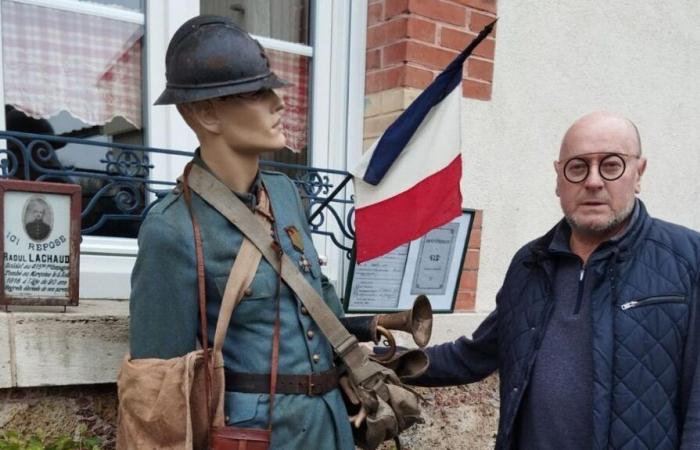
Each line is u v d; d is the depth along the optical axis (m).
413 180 1.94
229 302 1.33
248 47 1.34
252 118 1.35
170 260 1.32
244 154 1.39
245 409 1.36
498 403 2.86
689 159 3.75
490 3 2.79
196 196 1.39
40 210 1.66
